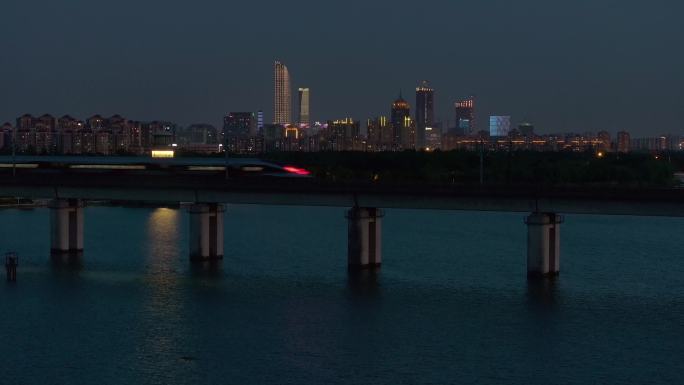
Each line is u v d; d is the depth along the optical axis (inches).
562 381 2810.0
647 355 3078.2
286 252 5541.3
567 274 4635.8
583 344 3211.1
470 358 3043.8
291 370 2910.9
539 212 4478.3
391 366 2952.8
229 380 2807.6
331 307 3794.3
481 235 6560.0
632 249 5698.8
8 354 3080.7
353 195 4810.5
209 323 3506.4
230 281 4397.1
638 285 4311.0
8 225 7317.9
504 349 3147.1
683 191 4146.2
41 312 3686.0
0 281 4375.0
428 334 3346.5
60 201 5383.9
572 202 4379.9
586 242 6087.6
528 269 4500.5
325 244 5989.2
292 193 4940.9
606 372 2898.6
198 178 5123.0
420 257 5290.4
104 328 3425.2
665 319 3575.3
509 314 3663.9
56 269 4753.9
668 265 4985.2
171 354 3083.2
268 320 3555.6
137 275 4566.9
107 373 2876.5
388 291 4138.8
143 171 6254.9
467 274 4630.9
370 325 3476.9
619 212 4293.8
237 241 6151.6
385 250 5634.8
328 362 2997.0
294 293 4089.6
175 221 7746.1
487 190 4525.1
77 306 3801.7
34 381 2800.2
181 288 4197.8
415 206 4685.0
